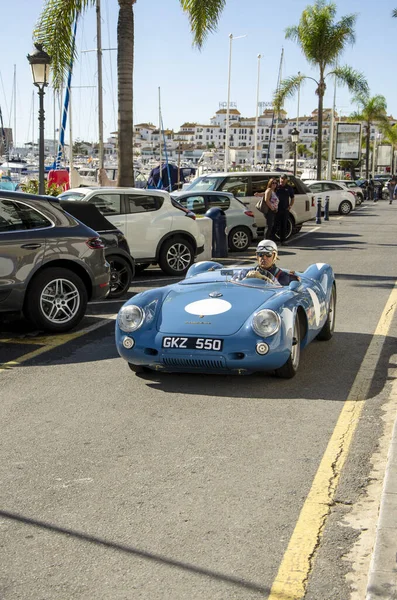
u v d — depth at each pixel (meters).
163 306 6.70
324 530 3.81
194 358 6.21
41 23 18.70
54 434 5.33
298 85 46.44
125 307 6.54
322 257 16.84
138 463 4.75
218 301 6.62
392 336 8.47
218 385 6.52
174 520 3.93
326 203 30.70
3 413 5.85
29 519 3.96
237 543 3.67
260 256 7.27
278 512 4.02
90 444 5.12
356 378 6.72
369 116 78.56
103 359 7.58
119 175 18.47
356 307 10.32
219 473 4.57
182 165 89.94
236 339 6.14
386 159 100.25
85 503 4.15
